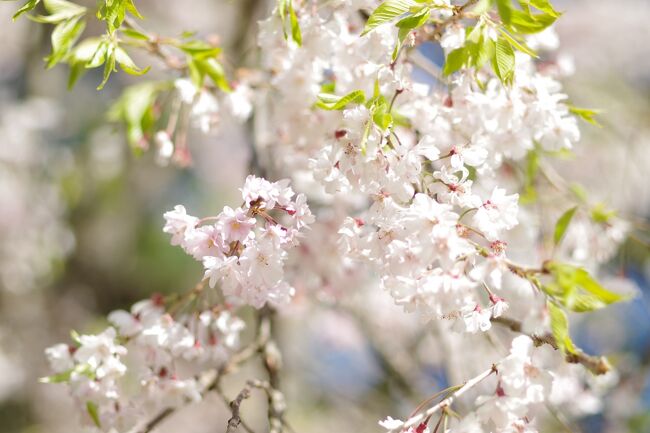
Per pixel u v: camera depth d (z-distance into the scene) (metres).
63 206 3.46
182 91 1.55
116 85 3.74
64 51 1.51
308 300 1.85
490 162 1.45
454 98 1.45
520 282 1.58
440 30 1.45
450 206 1.34
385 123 1.37
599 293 1.32
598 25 3.30
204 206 4.56
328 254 1.70
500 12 1.38
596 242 1.74
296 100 1.54
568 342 1.35
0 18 3.54
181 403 1.49
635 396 2.24
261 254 1.37
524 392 1.36
